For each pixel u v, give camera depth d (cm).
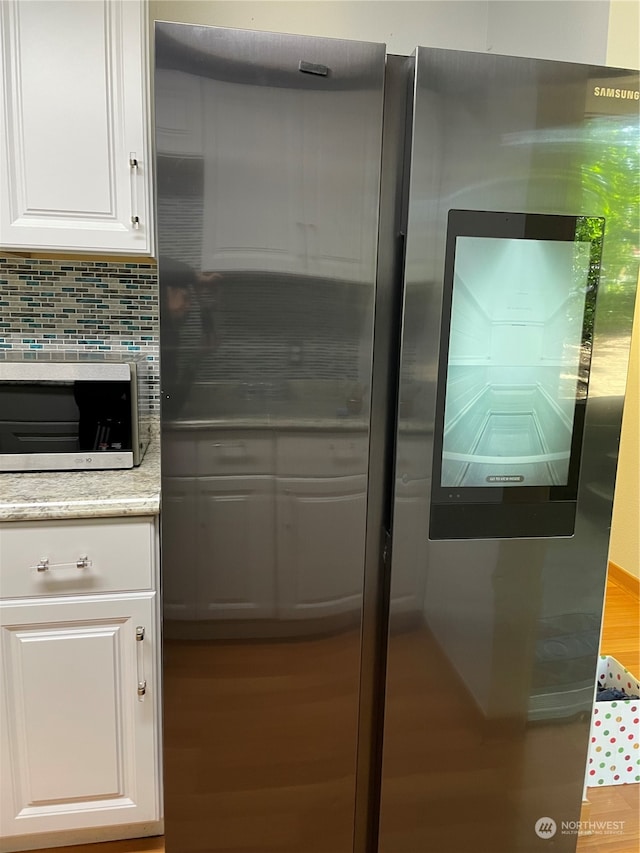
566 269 114
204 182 103
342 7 171
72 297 166
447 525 117
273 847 127
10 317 164
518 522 120
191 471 111
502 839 133
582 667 129
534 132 108
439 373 112
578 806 134
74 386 138
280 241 106
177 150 101
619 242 115
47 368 137
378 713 125
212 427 110
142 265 167
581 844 145
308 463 113
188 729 120
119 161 132
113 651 129
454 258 109
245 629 117
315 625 119
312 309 109
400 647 120
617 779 165
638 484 284
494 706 126
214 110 101
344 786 126
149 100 135
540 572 123
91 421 140
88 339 169
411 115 107
